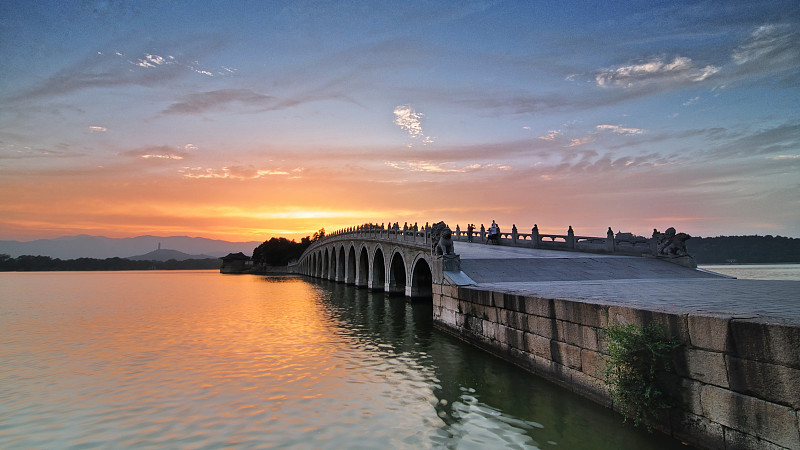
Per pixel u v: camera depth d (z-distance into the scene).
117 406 12.69
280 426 11.03
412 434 10.38
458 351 18.91
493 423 10.82
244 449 9.76
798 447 6.64
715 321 8.11
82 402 13.05
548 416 11.01
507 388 13.31
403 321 28.80
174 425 11.22
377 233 49.53
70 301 45.53
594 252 31.41
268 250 155.25
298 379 15.20
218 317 31.75
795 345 6.76
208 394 13.67
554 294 14.43
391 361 17.55
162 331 25.62
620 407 10.30
